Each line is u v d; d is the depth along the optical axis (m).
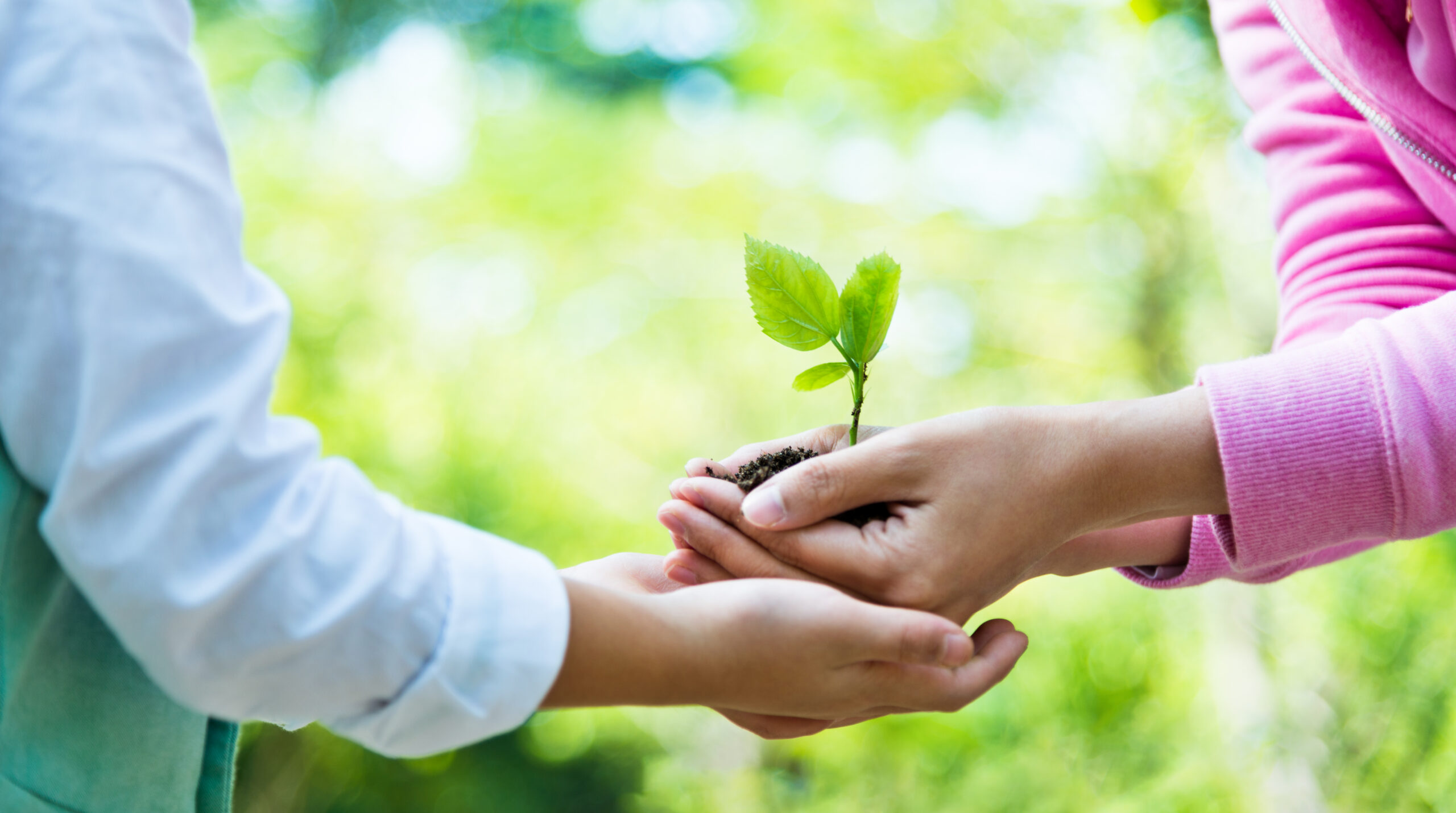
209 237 0.93
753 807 4.00
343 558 0.93
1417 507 1.04
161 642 0.91
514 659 0.95
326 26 5.18
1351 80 1.12
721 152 4.14
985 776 3.31
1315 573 2.79
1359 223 1.15
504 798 5.65
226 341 0.92
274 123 4.23
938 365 3.94
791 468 1.05
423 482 4.32
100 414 0.90
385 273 4.22
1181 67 2.96
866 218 3.93
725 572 1.07
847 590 1.05
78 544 0.91
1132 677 3.41
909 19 3.56
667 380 4.53
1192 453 1.05
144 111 0.92
